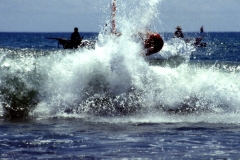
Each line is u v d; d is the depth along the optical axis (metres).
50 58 27.47
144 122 23.27
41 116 24.59
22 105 25.67
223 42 143.25
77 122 23.11
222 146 18.34
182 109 25.70
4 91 25.89
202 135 20.34
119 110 25.56
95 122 23.16
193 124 22.88
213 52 72.06
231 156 16.89
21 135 19.92
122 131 21.06
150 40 27.11
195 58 60.06
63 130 21.09
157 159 16.47
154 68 26.88
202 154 17.14
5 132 20.53
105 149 17.69
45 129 21.30
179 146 18.30
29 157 16.53
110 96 25.92
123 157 16.66
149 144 18.55
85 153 17.11
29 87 26.09
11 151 17.27
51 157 16.56
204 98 25.92
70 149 17.64
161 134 20.47
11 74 26.28
